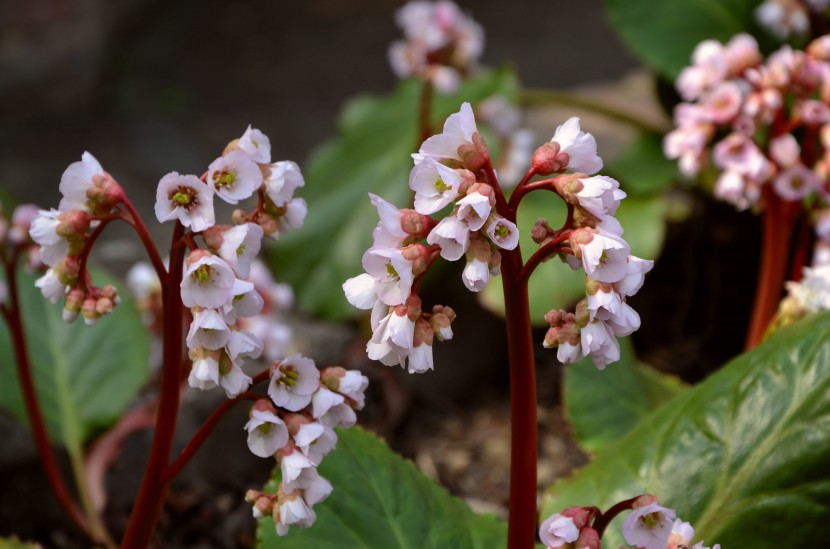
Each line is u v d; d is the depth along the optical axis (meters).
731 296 1.53
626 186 1.44
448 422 1.41
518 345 0.81
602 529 0.81
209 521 1.19
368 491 0.93
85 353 1.15
